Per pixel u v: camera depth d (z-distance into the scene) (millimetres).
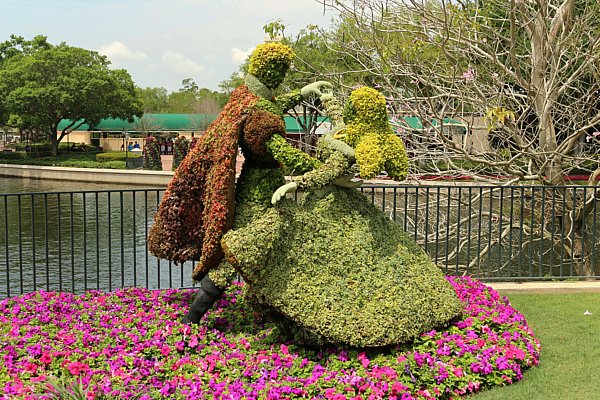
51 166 37500
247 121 4801
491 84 10648
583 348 5145
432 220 10820
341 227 4875
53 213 19062
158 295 6328
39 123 42281
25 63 41750
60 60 41812
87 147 52688
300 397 3943
